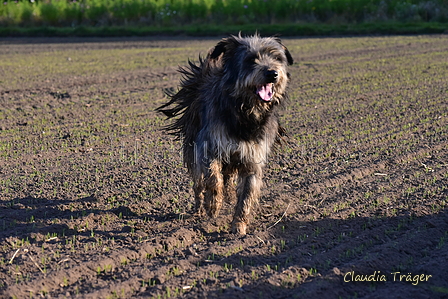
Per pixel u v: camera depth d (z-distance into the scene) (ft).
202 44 95.30
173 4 126.11
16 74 63.67
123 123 41.93
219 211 25.94
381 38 99.76
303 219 24.53
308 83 57.52
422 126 40.01
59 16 124.06
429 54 76.59
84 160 33.12
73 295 17.94
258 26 113.19
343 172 30.60
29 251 21.04
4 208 25.67
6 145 36.04
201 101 24.59
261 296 17.85
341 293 18.13
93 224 24.07
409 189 27.81
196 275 19.19
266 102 22.36
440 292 18.22
